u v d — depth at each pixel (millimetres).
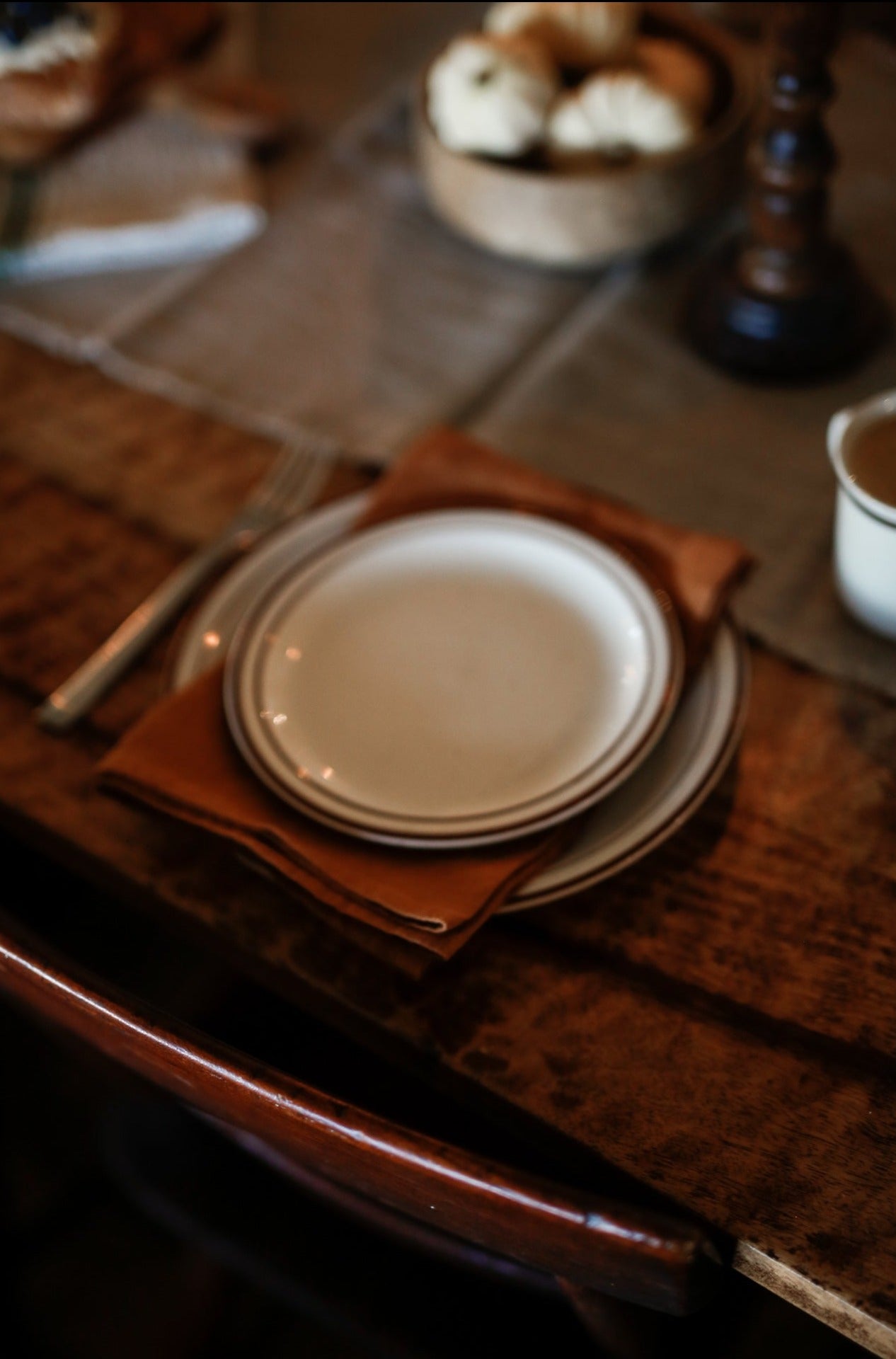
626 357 720
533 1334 640
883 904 472
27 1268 1089
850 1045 434
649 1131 422
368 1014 464
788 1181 404
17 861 733
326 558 551
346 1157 377
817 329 678
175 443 703
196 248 838
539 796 462
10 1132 1109
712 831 500
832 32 583
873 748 521
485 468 590
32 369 763
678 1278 327
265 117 874
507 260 795
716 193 734
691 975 460
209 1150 729
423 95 762
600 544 536
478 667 521
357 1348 667
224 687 515
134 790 489
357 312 771
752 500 634
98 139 896
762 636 567
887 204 776
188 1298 853
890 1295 377
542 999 459
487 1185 351
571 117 709
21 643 612
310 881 456
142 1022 397
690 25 779
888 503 517
